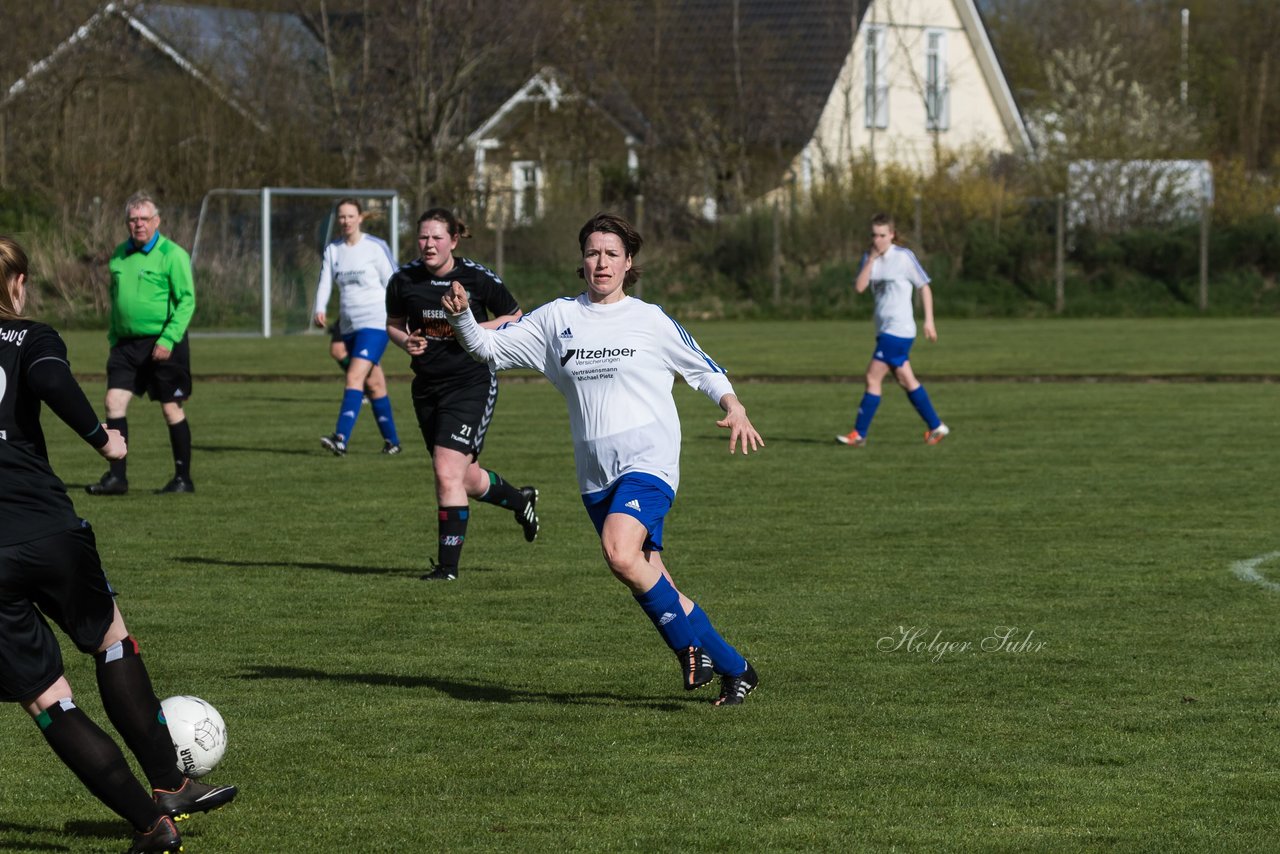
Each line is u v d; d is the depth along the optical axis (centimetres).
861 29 17762
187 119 14512
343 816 1903
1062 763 2102
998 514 4194
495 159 16325
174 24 15688
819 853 1772
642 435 2336
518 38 15188
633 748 2177
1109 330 12231
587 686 2517
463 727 2281
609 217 2358
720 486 4734
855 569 3456
